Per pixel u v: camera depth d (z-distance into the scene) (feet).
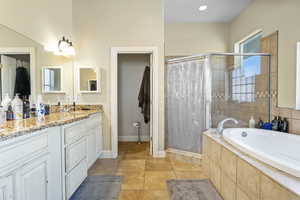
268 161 4.12
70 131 5.65
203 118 8.91
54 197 4.91
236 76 9.12
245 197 4.45
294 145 6.26
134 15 9.80
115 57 9.80
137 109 13.56
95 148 8.54
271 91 8.55
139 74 13.48
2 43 5.25
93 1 9.79
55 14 8.30
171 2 10.69
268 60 8.74
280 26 8.07
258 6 9.86
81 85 9.75
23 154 3.70
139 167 8.45
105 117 9.86
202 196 5.98
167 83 10.10
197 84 9.06
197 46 13.69
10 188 3.35
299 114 6.93
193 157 8.93
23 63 6.18
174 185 6.73
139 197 5.96
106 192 6.27
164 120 9.95
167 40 13.73
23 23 6.20
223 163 5.70
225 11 11.82
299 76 7.06
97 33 9.78
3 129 3.71
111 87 9.81
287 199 3.08
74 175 5.85
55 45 8.32
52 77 7.97
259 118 9.00
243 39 11.71
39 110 6.37
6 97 5.31
